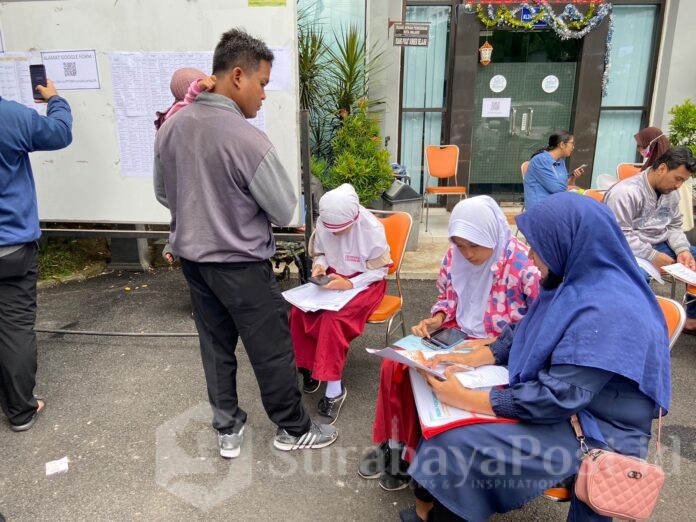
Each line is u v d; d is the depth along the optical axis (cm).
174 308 413
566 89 658
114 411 280
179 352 344
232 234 204
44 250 490
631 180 337
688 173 311
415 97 662
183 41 321
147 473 234
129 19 320
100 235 370
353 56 569
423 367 175
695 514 207
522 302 218
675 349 346
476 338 225
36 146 251
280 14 308
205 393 297
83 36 327
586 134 658
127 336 365
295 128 328
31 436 260
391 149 658
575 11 607
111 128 344
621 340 143
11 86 341
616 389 157
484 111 666
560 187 442
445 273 240
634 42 647
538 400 151
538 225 159
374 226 276
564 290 158
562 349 149
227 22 313
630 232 334
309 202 316
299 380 316
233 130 194
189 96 201
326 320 260
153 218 363
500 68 650
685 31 612
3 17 328
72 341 358
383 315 281
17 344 252
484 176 696
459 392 168
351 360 337
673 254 341
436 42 639
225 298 211
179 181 200
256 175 196
